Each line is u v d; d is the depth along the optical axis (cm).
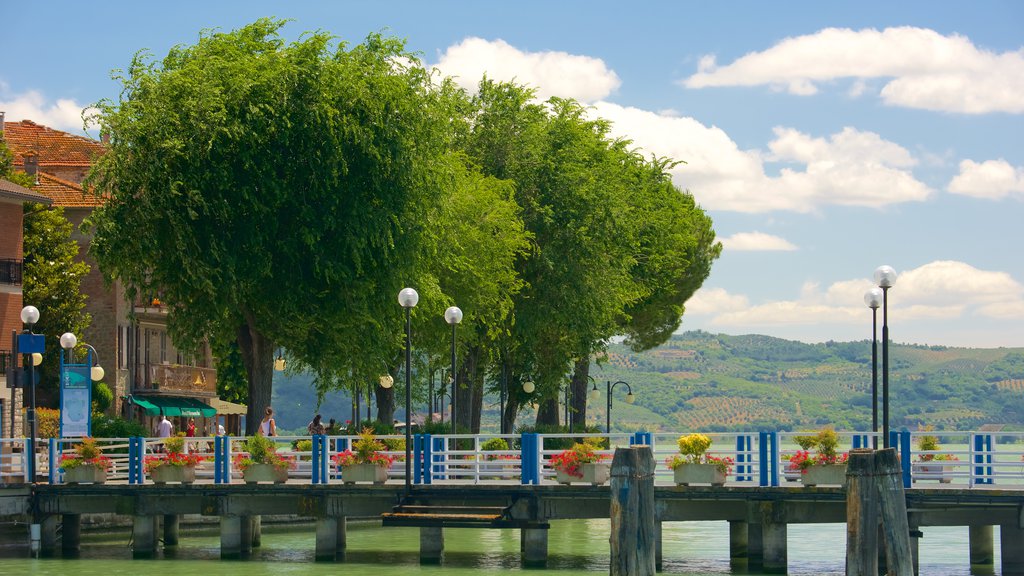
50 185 7656
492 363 7381
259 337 5591
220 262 5150
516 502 4122
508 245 6550
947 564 4484
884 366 3853
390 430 6019
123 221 5184
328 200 5300
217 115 5072
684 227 9131
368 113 5381
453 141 7062
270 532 5581
